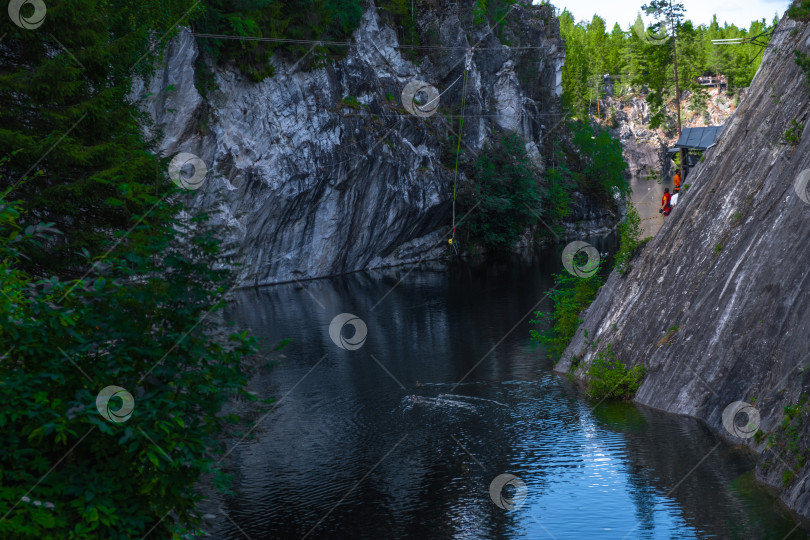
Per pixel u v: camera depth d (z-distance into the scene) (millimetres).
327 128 48000
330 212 48719
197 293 6027
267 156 43438
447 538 10883
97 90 16953
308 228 47844
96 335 5656
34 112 15945
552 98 89375
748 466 13172
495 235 63406
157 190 6703
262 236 44562
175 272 6098
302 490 13000
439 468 13977
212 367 5883
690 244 19359
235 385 5898
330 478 13594
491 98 76062
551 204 72375
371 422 17188
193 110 37000
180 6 34219
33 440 5461
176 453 5512
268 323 31375
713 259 18125
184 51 36094
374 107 53906
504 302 36000
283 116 45281
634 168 147875
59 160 14836
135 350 5586
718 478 12680
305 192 45594
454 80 68250
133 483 5645
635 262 21750
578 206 78625
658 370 18031
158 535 5695
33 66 16203
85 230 15586
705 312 17391
